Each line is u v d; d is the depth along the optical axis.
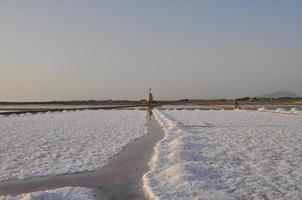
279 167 13.84
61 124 35.41
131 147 19.45
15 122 38.03
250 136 24.09
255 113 56.97
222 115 51.22
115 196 10.39
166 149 17.67
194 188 10.69
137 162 15.16
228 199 9.78
